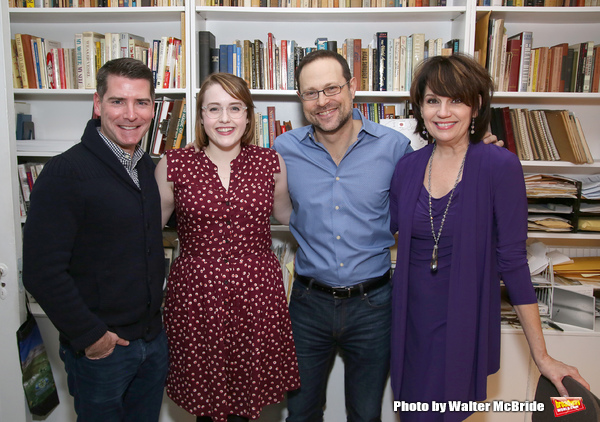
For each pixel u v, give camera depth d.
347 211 1.62
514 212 1.35
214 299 1.45
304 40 2.39
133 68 1.31
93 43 2.19
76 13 2.19
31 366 1.87
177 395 1.52
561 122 2.10
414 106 1.48
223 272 1.46
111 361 1.35
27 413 1.91
